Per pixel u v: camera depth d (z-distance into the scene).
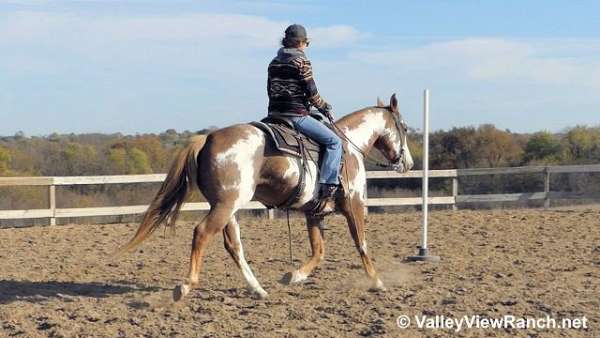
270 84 7.46
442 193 25.86
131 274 9.12
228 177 6.90
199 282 8.44
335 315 6.73
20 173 25.22
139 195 21.58
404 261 9.82
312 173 7.34
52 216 14.54
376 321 6.43
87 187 23.86
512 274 8.60
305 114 7.41
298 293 7.67
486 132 30.19
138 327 6.40
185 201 7.15
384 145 8.58
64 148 28.27
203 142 7.09
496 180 26.94
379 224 13.91
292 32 7.39
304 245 11.51
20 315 6.89
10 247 11.50
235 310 6.97
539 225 13.27
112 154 26.42
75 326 6.43
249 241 11.98
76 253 10.90
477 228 13.03
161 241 12.09
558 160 28.14
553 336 5.95
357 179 7.88
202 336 6.08
